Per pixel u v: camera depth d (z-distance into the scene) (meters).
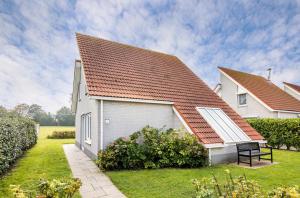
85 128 16.52
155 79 15.60
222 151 12.55
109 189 7.81
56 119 62.50
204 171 10.32
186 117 13.33
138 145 11.35
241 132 14.21
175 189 7.68
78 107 20.31
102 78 13.11
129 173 9.91
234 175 9.64
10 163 11.67
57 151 17.61
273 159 13.70
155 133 12.05
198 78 18.83
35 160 13.44
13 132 11.92
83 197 7.07
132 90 13.34
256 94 24.39
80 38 15.86
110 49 16.33
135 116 12.98
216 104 16.20
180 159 11.13
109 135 12.01
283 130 18.47
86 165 11.88
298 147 17.47
